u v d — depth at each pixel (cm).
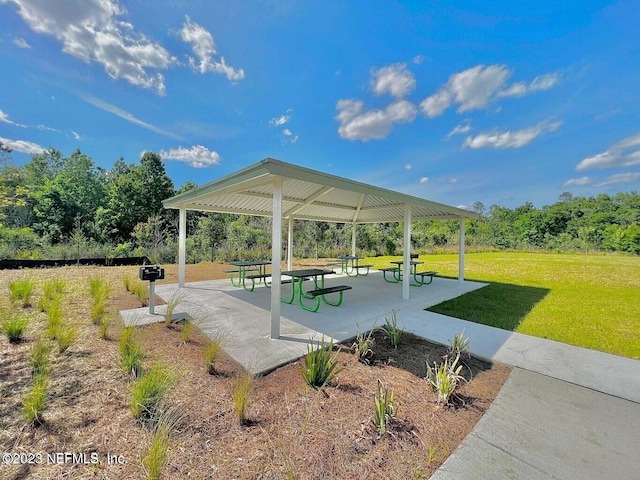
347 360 327
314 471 171
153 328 418
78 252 1203
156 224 1561
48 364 291
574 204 3138
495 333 425
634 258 1797
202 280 881
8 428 201
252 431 205
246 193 673
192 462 175
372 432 206
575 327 458
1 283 661
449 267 1334
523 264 1443
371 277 1010
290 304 589
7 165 1603
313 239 1809
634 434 210
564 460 184
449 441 200
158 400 230
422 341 393
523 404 247
